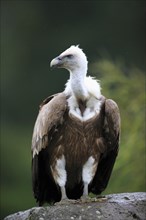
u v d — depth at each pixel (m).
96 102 12.75
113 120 12.76
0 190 26.38
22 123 29.92
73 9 33.59
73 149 12.79
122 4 33.34
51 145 12.84
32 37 33.12
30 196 25.92
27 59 32.34
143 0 33.25
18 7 34.12
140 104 15.75
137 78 16.08
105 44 31.98
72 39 32.53
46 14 33.75
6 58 32.31
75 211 11.96
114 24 32.88
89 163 12.87
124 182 15.35
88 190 13.31
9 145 28.03
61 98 12.74
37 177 12.93
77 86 12.69
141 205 12.01
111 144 12.93
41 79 31.23
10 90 31.06
